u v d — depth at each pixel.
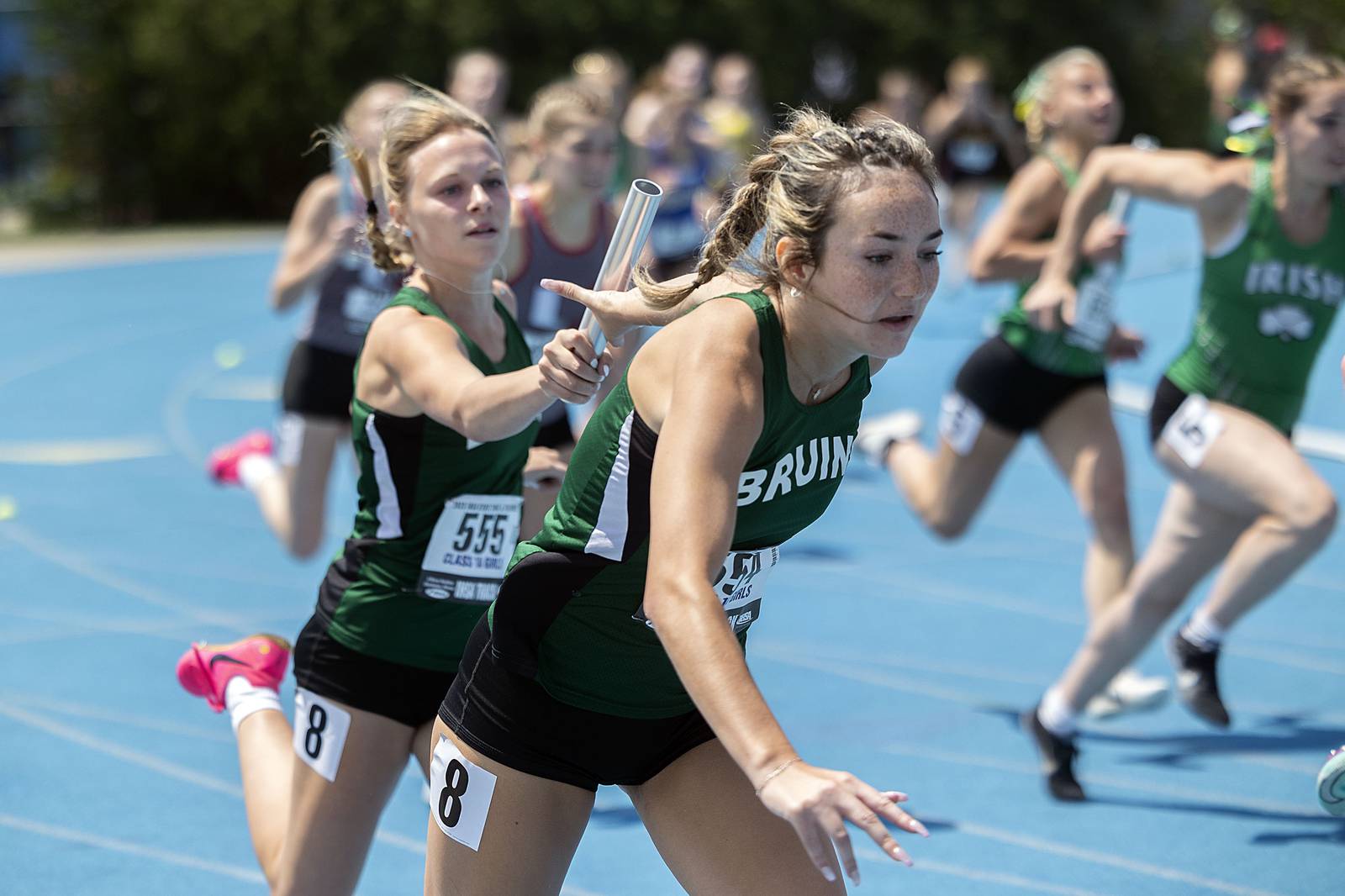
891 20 115.00
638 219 9.42
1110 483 18.20
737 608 9.19
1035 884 14.24
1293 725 18.36
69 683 20.16
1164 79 123.94
